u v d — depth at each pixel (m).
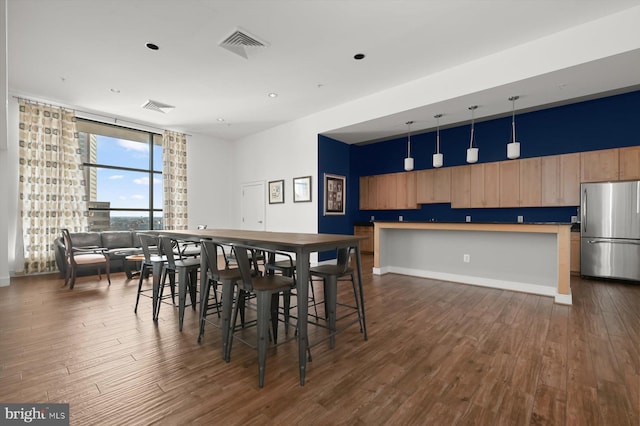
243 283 1.90
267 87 4.43
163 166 6.37
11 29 2.95
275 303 2.29
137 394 1.63
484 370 1.87
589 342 2.26
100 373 1.84
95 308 3.15
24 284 4.22
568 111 4.96
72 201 5.13
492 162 5.71
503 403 1.54
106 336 2.42
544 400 1.56
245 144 7.30
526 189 5.30
